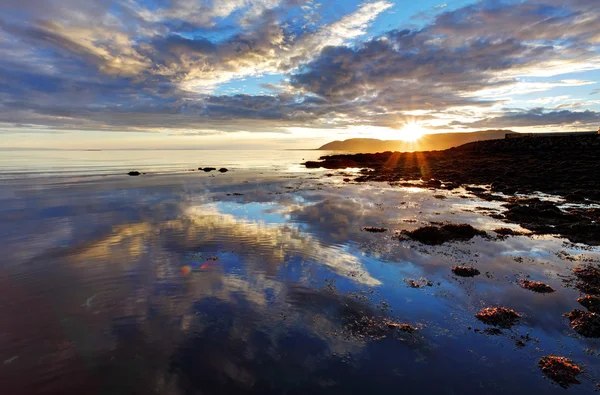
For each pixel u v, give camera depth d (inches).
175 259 538.3
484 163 1941.4
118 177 1838.1
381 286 443.8
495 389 258.1
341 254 567.5
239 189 1360.7
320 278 468.8
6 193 1227.9
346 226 751.1
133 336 329.7
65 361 293.0
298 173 2160.4
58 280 457.4
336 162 2940.5
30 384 265.7
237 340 322.0
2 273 479.8
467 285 446.0
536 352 303.1
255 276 474.0
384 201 1071.0
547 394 252.7
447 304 394.3
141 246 602.9
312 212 897.5
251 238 654.5
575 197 1024.2
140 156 4854.8
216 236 667.4
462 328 343.6
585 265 511.2
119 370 280.8
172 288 434.6
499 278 467.5
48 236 665.6
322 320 359.3
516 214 844.6
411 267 510.6
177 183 1563.7
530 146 2219.5
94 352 305.0
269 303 396.5
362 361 291.1
